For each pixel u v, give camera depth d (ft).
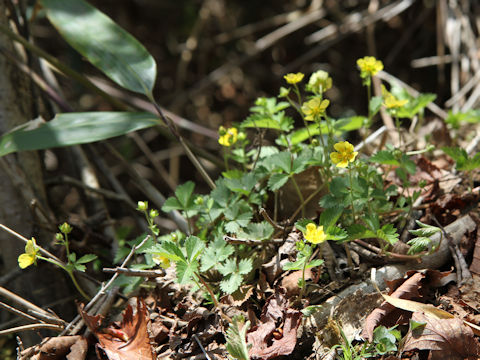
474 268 2.95
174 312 2.98
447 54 4.63
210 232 3.13
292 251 2.97
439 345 2.80
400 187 3.17
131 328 2.91
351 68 6.12
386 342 2.81
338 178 2.97
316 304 2.91
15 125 3.44
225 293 2.95
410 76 5.38
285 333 2.85
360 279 2.94
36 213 3.28
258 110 3.17
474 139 3.31
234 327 2.80
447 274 2.91
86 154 3.68
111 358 2.86
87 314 2.91
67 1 3.40
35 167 3.44
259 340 2.84
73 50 5.64
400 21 5.54
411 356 2.82
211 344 2.89
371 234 2.89
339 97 6.17
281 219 3.12
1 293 2.97
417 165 3.19
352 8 6.18
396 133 3.52
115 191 3.64
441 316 2.83
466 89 3.75
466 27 4.19
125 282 3.01
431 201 3.11
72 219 3.32
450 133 3.48
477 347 2.79
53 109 3.64
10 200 3.33
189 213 3.06
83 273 3.06
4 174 3.34
